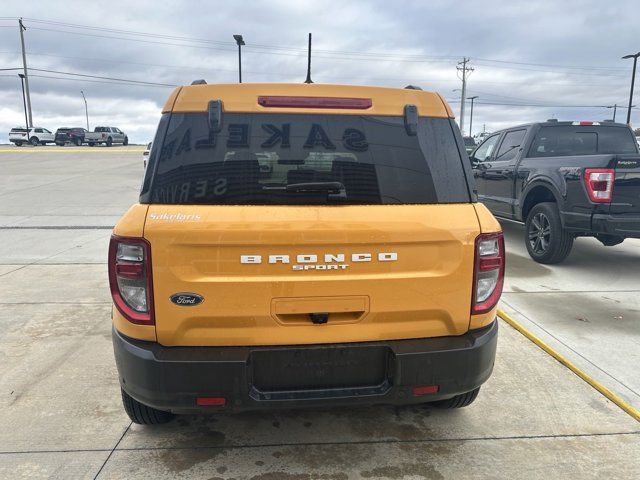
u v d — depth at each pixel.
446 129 2.48
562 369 3.72
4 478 2.48
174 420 3.01
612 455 2.71
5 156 28.72
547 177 6.49
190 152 2.27
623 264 6.89
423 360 2.31
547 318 4.76
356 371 2.34
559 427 2.97
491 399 3.29
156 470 2.56
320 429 2.94
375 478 2.52
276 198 2.24
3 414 3.07
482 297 2.40
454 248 2.31
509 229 9.62
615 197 5.72
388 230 2.23
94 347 4.05
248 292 2.18
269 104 2.34
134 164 24.12
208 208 2.19
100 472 2.54
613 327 4.54
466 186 2.43
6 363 3.76
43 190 14.98
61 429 2.91
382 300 2.28
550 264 6.83
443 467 2.61
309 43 13.34
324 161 2.32
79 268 6.59
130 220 2.17
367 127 2.39
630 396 3.31
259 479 2.50
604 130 7.39
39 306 5.05
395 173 2.36
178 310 2.17
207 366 2.17
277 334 2.25
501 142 8.18
